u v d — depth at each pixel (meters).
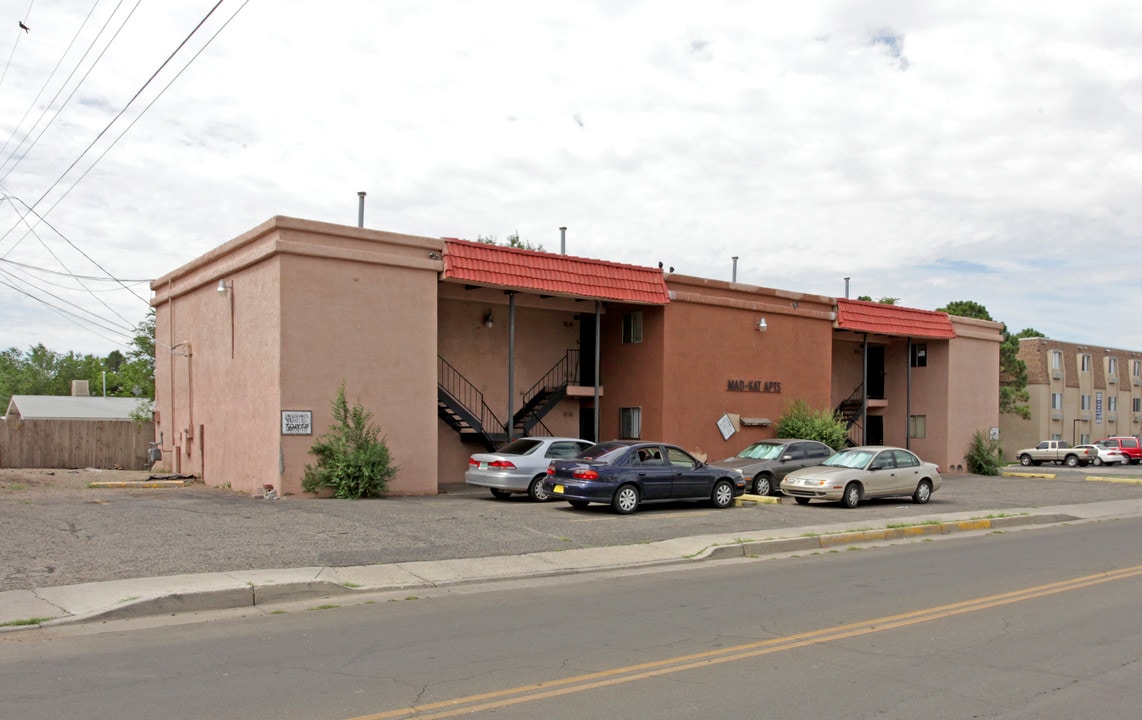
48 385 82.06
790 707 6.12
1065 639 8.18
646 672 6.97
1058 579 11.54
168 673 6.82
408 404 21.12
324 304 19.95
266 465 19.72
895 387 37.03
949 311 62.81
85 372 84.06
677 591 10.67
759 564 13.02
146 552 11.83
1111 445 53.94
